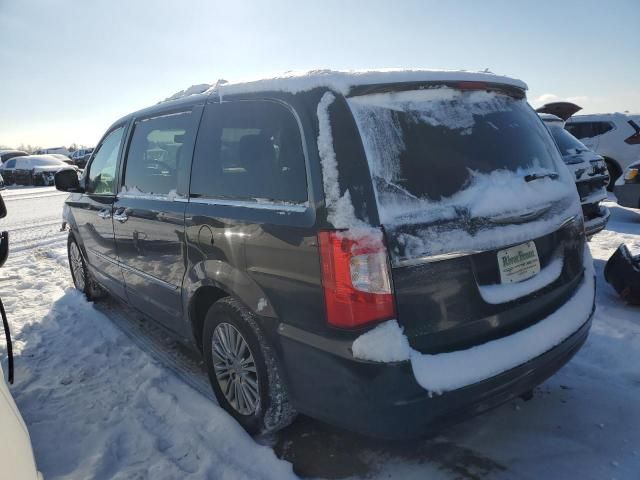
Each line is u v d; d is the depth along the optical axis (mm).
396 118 2242
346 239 2039
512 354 2221
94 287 5270
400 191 2105
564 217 2648
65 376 3701
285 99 2443
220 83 3186
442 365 2059
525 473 2434
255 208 2523
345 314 2061
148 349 4062
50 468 2656
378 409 2029
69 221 5297
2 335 4535
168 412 3104
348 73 2301
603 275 4883
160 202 3354
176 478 2510
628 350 3482
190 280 3039
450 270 2117
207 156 2996
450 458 2570
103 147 4715
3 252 2172
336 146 2156
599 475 2389
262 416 2666
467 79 2502
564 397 3049
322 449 2697
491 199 2266
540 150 2770
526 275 2402
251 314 2611
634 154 10727
